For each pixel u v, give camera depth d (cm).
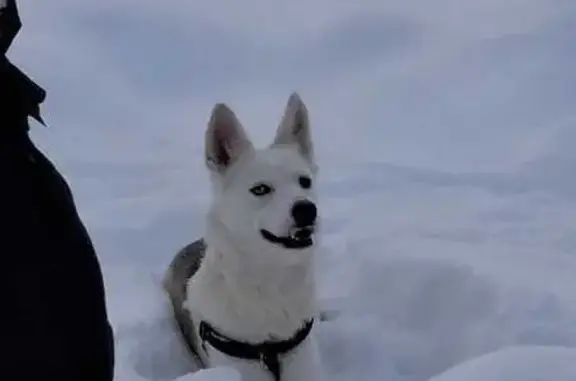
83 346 306
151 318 589
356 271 652
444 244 716
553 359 385
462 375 383
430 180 978
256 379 520
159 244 763
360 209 858
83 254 305
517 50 1527
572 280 629
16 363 292
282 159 536
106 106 1465
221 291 521
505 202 872
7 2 288
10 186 289
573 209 841
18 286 288
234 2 2111
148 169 1055
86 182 984
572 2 1716
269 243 506
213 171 543
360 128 1317
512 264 660
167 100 1551
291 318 517
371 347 574
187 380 394
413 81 1509
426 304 609
